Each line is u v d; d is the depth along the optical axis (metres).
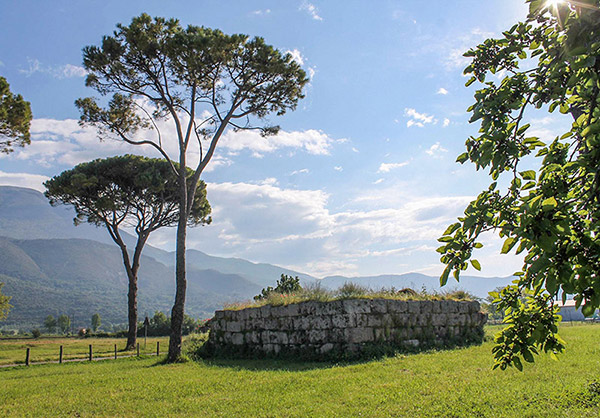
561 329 21.58
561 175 2.81
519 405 6.85
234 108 20.56
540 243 2.41
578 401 6.86
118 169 27.86
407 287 19.39
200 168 20.03
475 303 18.17
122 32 19.19
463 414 6.62
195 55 18.59
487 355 12.66
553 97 3.46
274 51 19.84
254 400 8.41
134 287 28.08
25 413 8.33
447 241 3.30
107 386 11.23
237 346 17.86
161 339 41.34
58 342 38.06
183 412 7.84
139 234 29.22
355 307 14.34
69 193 27.39
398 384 9.02
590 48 2.49
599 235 2.59
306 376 10.81
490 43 4.27
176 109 20.98
